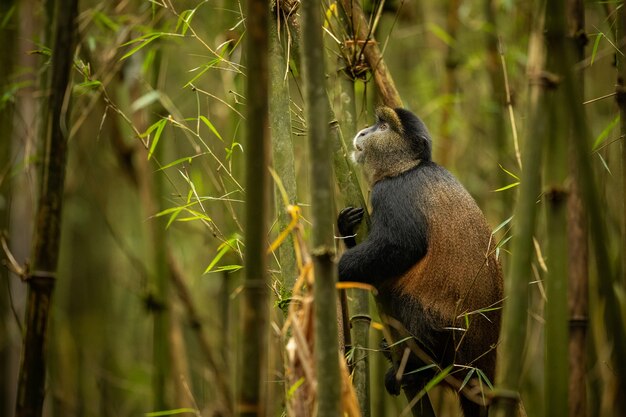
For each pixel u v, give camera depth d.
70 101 7.27
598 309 11.67
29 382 7.00
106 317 19.47
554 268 7.07
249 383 5.91
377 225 10.52
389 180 10.98
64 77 7.07
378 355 11.49
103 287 19.69
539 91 6.44
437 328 9.87
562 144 6.91
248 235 5.93
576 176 7.77
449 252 10.02
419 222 10.30
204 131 15.66
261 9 5.87
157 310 12.33
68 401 16.52
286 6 8.68
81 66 9.91
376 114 11.60
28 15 13.09
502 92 12.82
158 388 12.19
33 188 10.44
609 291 6.91
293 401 6.28
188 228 16.25
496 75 12.94
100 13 11.48
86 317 19.20
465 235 10.02
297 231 6.39
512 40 13.63
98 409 17.25
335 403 5.86
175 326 13.38
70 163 17.20
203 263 16.59
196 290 17.30
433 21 16.59
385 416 11.43
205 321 14.27
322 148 5.93
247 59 5.91
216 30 12.39
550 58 6.68
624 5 7.60
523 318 6.45
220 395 13.39
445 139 14.62
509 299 6.48
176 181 15.66
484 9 14.31
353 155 11.48
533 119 6.43
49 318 7.09
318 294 5.90
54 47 7.04
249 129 5.89
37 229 7.05
